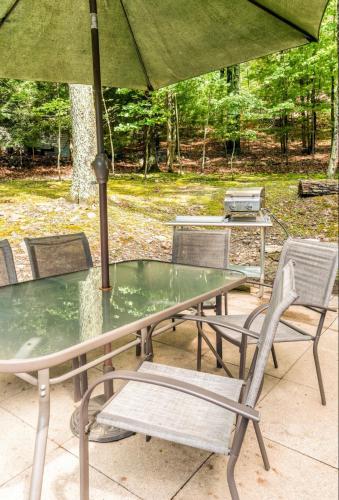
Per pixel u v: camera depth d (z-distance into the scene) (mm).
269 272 4434
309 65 7977
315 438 1807
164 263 2762
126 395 1496
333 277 2047
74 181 6430
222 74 9383
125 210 6566
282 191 7543
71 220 5699
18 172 9742
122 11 2201
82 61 2479
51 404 2061
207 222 3607
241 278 2291
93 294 1977
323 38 7613
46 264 2535
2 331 1484
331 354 2650
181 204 7070
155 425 1293
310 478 1564
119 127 8719
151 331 1921
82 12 2127
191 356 2654
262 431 1855
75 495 1460
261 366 1151
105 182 1878
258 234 5848
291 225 5949
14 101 8758
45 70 2473
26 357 1244
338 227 5645
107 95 9617
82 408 1306
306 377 2354
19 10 2023
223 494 1480
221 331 2131
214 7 2014
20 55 2305
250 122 10516
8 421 1905
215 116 9516
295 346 2777
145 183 8914
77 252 2719
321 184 6910
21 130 9266
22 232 5062
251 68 9312
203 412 1401
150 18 2209
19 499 1438
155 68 2627
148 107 9148
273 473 1590
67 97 8914
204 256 2951
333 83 8383
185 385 1174
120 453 1697
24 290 2059
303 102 9055
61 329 1502
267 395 2158
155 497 1463
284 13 1927
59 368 2494
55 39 2264
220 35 2197
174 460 1661
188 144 12500
